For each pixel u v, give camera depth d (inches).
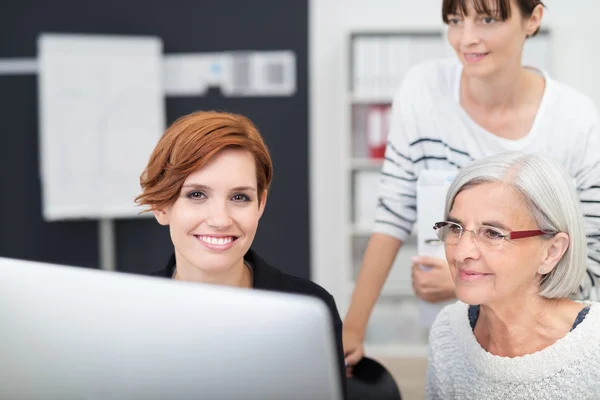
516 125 78.1
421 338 180.2
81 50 181.2
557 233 50.6
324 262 199.6
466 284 51.4
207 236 51.5
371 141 182.7
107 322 32.4
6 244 198.7
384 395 69.6
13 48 194.7
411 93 83.0
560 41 189.5
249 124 53.7
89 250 199.3
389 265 84.1
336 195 198.4
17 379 35.1
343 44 181.0
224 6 195.0
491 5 68.8
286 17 195.2
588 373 51.8
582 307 54.7
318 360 29.8
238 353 30.5
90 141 182.7
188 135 50.7
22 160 197.2
